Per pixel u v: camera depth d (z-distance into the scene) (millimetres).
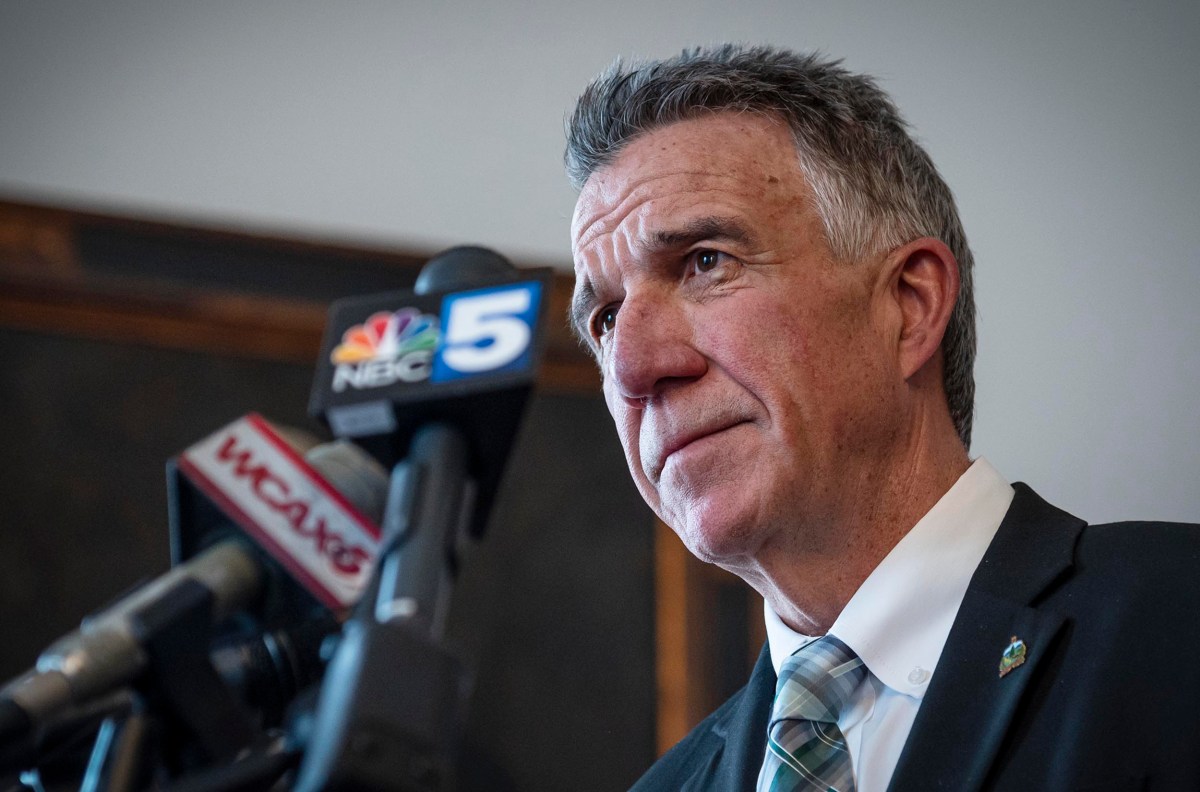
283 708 1039
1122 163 4074
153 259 4617
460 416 949
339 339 1010
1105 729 1156
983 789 1161
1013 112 4184
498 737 4219
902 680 1331
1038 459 3760
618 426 1569
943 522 1436
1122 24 4211
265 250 4699
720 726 1640
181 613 938
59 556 4277
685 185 1530
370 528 1075
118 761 878
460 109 4945
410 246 4770
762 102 1586
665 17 4797
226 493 1061
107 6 4883
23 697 882
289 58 4949
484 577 4398
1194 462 3699
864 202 1557
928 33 4340
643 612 4418
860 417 1474
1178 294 3893
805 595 1497
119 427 4438
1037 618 1276
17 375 4418
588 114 1657
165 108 4816
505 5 5023
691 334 1480
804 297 1485
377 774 686
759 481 1437
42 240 4547
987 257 4000
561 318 4742
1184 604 1236
